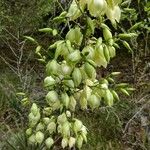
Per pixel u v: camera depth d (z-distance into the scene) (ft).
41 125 10.28
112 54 7.66
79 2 7.34
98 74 20.44
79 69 7.72
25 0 20.66
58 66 7.91
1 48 21.74
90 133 15.83
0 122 16.71
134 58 21.17
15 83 18.63
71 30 7.72
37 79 19.39
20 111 16.47
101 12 6.91
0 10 20.43
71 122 9.34
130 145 15.92
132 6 19.99
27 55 21.24
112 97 8.37
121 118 16.80
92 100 8.41
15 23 20.70
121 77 20.45
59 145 14.83
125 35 8.03
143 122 16.76
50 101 8.61
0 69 20.51
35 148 12.73
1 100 17.38
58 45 7.66
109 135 16.10
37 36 21.90
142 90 18.84
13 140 13.92
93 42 7.93
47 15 21.20
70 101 8.71
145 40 20.06
